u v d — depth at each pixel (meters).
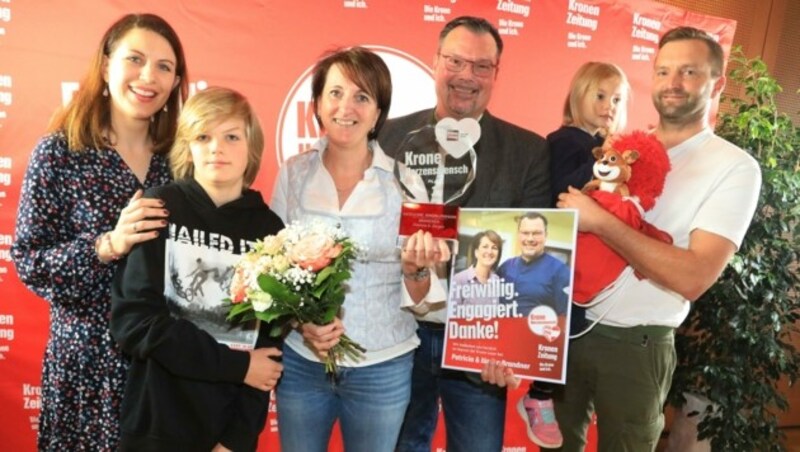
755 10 3.09
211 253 1.33
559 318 1.45
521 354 1.48
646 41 2.34
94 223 1.38
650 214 1.63
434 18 2.10
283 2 1.98
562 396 1.79
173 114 1.55
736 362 2.43
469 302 1.53
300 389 1.55
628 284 1.62
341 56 1.47
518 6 2.18
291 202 1.54
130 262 1.27
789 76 3.22
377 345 1.52
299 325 1.36
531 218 1.50
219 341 1.35
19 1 1.81
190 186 1.35
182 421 1.29
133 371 1.31
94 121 1.41
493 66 1.72
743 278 2.35
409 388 1.62
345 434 1.60
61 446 1.42
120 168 1.43
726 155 1.57
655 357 1.64
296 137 2.05
